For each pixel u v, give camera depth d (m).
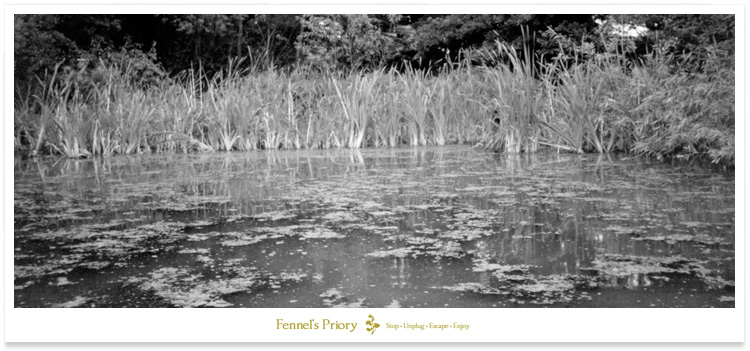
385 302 2.04
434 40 15.80
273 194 4.29
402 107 9.41
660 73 6.73
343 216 3.47
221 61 14.98
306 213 3.57
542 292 2.12
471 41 16.19
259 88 9.55
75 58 11.68
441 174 5.25
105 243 2.90
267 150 8.81
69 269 2.48
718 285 2.17
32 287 2.25
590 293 2.11
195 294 2.16
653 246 2.69
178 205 3.89
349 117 9.23
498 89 8.00
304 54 14.16
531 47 14.66
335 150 8.55
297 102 9.62
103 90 9.48
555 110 7.70
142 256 2.66
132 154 8.30
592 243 2.77
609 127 7.11
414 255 2.62
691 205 3.57
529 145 7.46
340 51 14.16
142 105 9.03
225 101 9.25
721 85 5.51
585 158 6.35
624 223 3.15
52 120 8.30
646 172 5.05
